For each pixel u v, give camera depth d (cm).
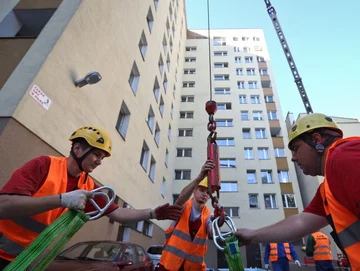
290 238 146
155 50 1332
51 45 480
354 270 90
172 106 1912
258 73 2458
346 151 94
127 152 895
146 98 1141
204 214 282
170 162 1777
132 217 193
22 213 125
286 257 556
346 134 1723
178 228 267
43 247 113
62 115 503
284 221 155
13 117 379
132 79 1029
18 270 105
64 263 366
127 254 456
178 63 2280
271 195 1758
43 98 443
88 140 172
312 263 1330
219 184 167
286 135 2016
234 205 1720
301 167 133
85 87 596
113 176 768
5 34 562
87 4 606
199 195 281
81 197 128
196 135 2084
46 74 454
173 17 2061
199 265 256
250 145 1986
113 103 765
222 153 1964
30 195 138
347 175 88
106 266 369
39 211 125
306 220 149
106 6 715
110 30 742
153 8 1302
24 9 587
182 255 252
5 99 393
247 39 2812
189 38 2933
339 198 96
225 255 132
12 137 376
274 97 2266
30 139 412
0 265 146
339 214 100
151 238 1225
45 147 449
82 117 583
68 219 125
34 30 613
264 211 1683
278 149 1952
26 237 156
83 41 585
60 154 493
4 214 124
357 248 92
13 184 133
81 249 444
